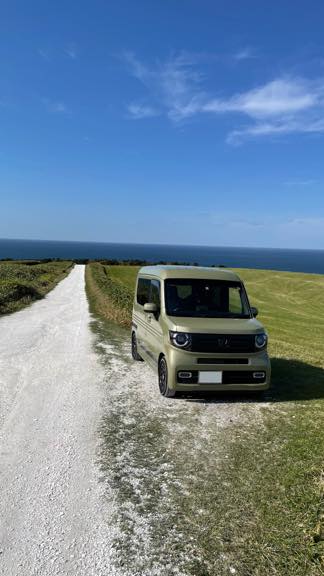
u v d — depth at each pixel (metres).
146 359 8.52
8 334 12.81
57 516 3.83
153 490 4.27
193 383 6.65
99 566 3.22
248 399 7.15
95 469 4.70
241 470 4.68
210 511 3.92
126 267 67.88
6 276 30.20
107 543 3.47
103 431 5.74
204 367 6.62
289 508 3.94
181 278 7.88
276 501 4.06
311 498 4.07
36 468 4.69
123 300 20.20
